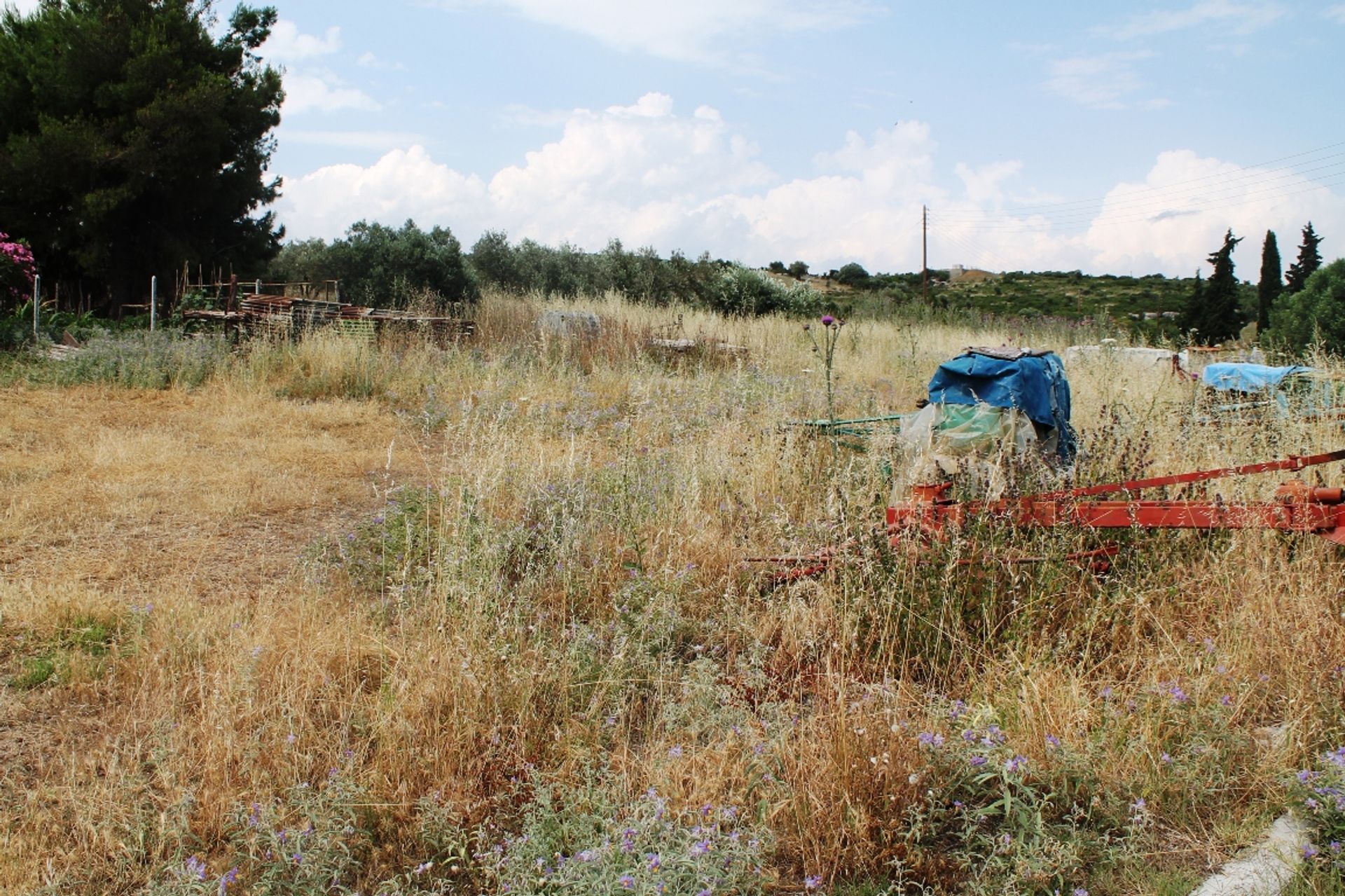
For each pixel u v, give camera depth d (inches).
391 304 926.4
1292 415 273.3
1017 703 155.3
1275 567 193.2
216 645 175.2
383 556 231.0
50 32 826.2
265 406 454.6
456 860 130.0
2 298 666.2
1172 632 182.5
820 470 280.1
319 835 123.7
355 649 178.5
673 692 171.2
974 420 222.2
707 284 1155.3
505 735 152.1
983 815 130.1
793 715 155.4
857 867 128.0
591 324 691.4
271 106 959.6
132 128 821.9
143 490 294.4
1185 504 196.1
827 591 193.8
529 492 254.2
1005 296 2086.6
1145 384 413.7
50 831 130.6
